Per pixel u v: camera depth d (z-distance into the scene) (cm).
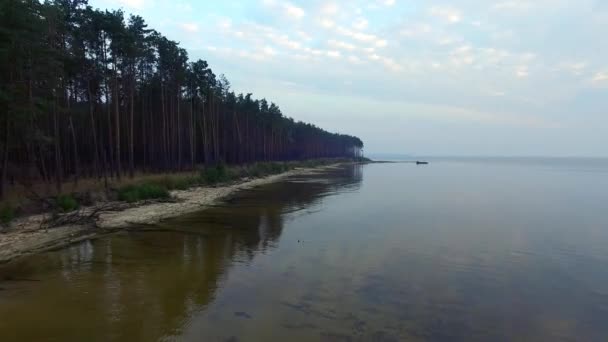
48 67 2400
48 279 1248
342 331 888
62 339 841
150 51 4200
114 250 1628
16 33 2086
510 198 3903
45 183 2833
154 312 988
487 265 1465
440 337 873
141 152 5256
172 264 1427
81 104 4262
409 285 1219
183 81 4731
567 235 2055
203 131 5675
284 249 1672
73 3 3044
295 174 7919
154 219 2355
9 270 1339
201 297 1094
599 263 1510
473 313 1012
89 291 1138
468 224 2358
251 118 8456
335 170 10269
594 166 17488
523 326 942
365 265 1437
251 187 4734
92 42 3241
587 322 972
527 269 1421
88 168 4316
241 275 1302
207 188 4081
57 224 1967
